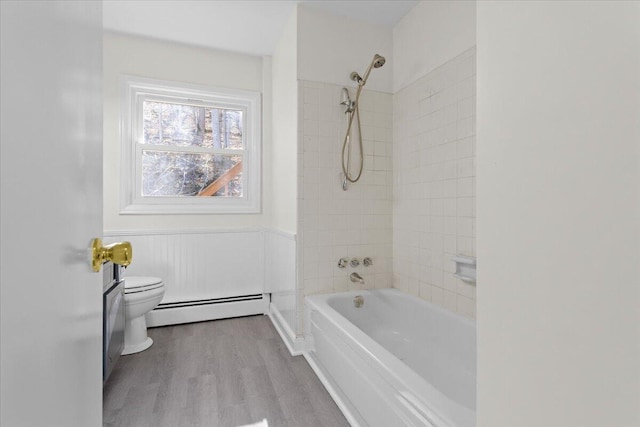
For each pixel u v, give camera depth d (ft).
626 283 1.17
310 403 5.35
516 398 1.61
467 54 5.94
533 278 1.52
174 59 9.05
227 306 9.46
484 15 1.83
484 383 1.82
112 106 8.53
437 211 6.70
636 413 1.14
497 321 1.73
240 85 9.68
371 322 7.50
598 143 1.25
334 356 5.64
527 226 1.55
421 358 6.41
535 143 1.51
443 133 6.51
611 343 1.21
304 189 7.38
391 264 8.20
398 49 7.92
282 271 8.39
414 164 7.38
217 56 9.46
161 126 9.23
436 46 6.69
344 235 7.72
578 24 1.33
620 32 1.19
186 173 9.48
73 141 1.60
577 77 1.33
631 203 1.15
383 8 7.39
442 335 6.24
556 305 1.42
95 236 2.02
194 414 5.06
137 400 5.41
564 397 1.38
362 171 7.87
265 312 9.80
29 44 1.14
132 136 8.83
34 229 1.19
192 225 9.28
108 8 7.50
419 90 7.20
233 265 9.57
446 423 2.94
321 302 6.83
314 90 7.41
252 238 9.76
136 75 8.71
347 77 7.70
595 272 1.27
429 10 6.88
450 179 6.35
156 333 8.31
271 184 9.89
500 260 1.71
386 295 7.64
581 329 1.32
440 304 6.64
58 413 1.42
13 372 1.06
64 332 1.49
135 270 8.68
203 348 7.43
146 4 7.36
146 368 6.49
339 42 7.63
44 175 1.27
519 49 1.60
